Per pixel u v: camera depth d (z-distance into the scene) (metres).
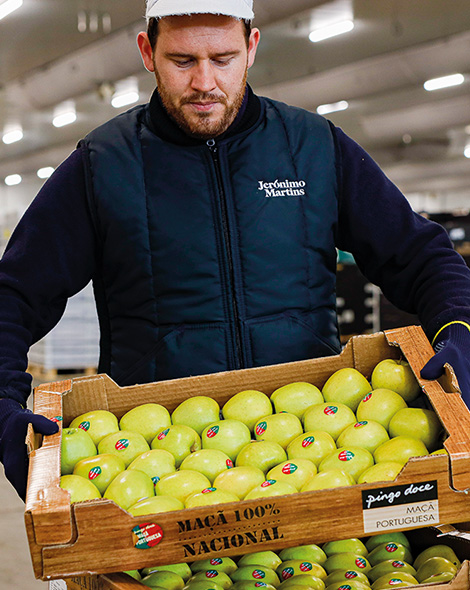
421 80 10.38
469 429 1.02
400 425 1.20
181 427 1.28
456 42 8.98
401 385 1.28
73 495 1.05
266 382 1.40
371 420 1.24
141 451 1.23
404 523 0.97
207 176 1.50
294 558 1.20
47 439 1.06
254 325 1.50
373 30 8.65
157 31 1.35
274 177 1.54
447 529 1.23
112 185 1.50
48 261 1.48
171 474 1.13
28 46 9.36
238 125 1.52
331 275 1.62
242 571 1.13
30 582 3.38
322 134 1.60
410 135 14.07
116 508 0.91
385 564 1.13
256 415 1.32
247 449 1.21
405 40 9.05
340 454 1.15
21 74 10.72
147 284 1.51
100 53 9.55
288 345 1.52
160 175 1.51
